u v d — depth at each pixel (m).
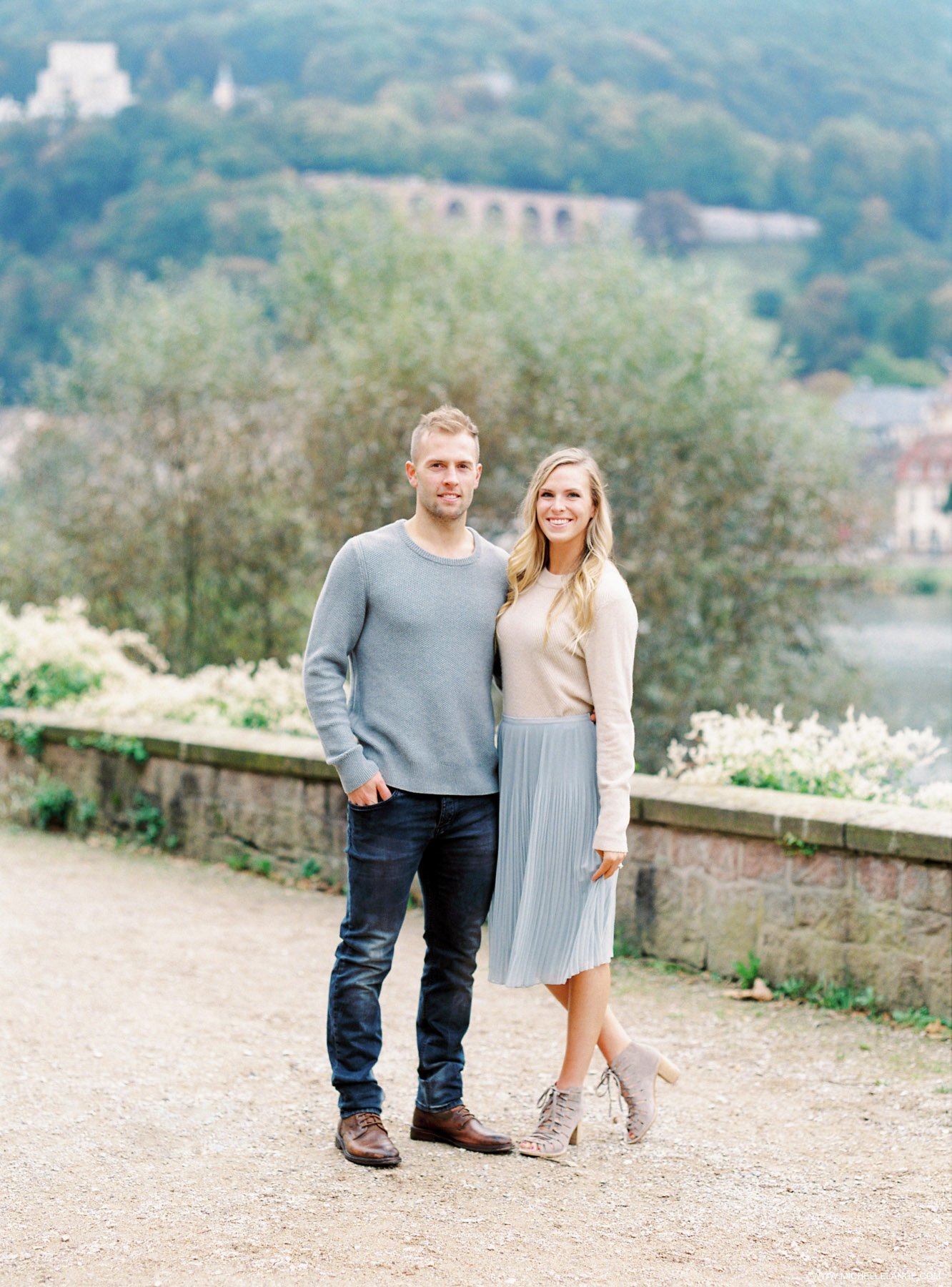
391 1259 2.57
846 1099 3.65
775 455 13.06
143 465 14.53
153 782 7.05
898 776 5.16
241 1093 3.59
